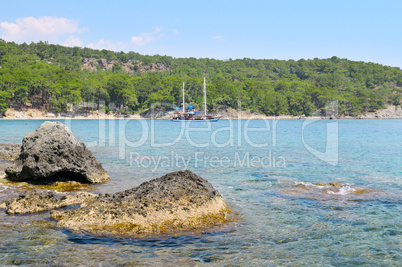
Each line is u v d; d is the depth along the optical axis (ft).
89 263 25.41
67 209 38.47
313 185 54.29
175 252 27.89
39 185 51.24
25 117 526.98
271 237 31.76
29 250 27.53
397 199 45.42
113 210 33.50
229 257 27.17
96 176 55.42
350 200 45.01
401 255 27.99
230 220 36.29
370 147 123.75
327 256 27.73
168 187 37.50
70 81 653.71
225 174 65.10
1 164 67.00
